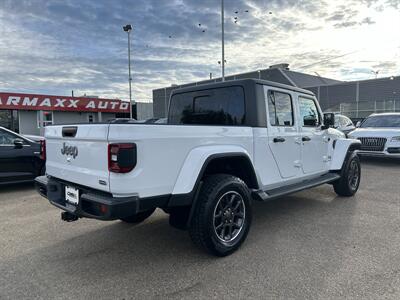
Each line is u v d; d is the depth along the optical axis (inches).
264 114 169.0
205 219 135.0
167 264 137.0
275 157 176.4
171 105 209.8
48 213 213.9
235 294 112.7
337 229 176.6
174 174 128.6
